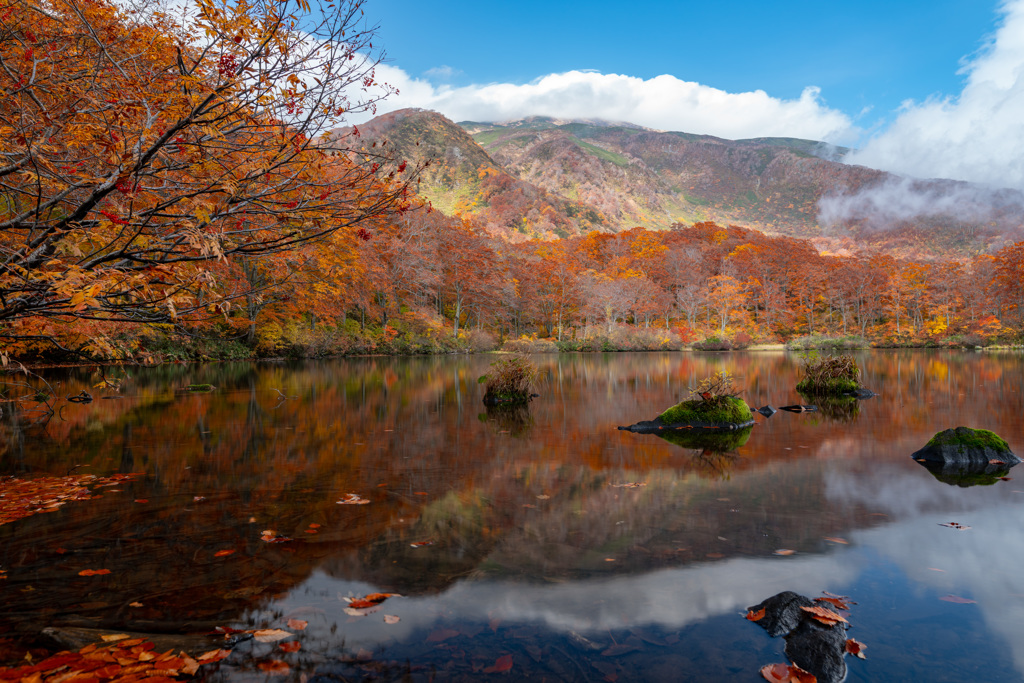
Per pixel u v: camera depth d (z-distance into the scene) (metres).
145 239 4.23
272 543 3.42
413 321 42.16
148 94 3.88
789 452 6.27
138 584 2.85
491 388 11.23
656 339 50.81
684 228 102.38
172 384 14.90
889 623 2.46
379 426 8.24
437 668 2.13
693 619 2.51
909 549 3.32
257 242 4.22
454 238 50.31
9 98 3.92
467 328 54.22
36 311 4.12
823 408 10.27
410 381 16.77
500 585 2.85
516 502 4.30
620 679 2.05
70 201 4.02
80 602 2.65
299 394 12.87
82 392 11.54
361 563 3.12
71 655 2.18
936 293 59.62
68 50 4.48
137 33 4.30
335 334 35.38
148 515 3.97
